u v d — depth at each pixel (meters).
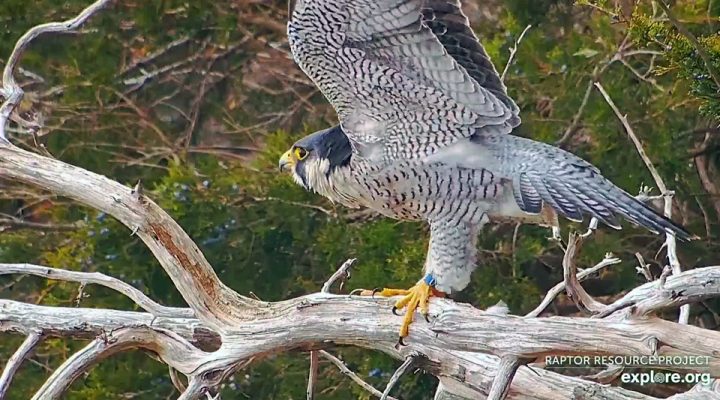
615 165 15.27
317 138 9.57
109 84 16.58
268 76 18.36
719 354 7.39
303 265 15.78
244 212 15.55
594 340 7.51
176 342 8.24
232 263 15.59
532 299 15.26
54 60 16.59
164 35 16.97
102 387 15.09
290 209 15.44
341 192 9.45
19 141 16.19
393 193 9.12
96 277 8.95
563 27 15.71
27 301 16.64
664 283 7.82
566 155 8.76
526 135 15.23
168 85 18.16
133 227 8.11
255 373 15.26
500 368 7.69
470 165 8.83
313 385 8.68
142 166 17.00
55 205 16.45
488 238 15.74
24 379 15.73
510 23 15.38
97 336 8.51
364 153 9.06
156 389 15.28
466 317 7.88
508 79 15.12
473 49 8.93
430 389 15.34
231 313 8.20
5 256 16.22
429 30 8.42
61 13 16.34
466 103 8.73
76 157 16.75
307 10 8.45
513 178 8.77
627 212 8.45
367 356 14.86
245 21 17.41
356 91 8.78
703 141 15.90
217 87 18.17
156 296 15.52
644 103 15.23
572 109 15.30
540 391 8.92
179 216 15.21
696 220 16.38
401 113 8.83
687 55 10.58
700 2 13.84
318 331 8.11
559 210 8.62
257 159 15.75
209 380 8.17
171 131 17.84
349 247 15.04
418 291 8.11
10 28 16.27
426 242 14.62
